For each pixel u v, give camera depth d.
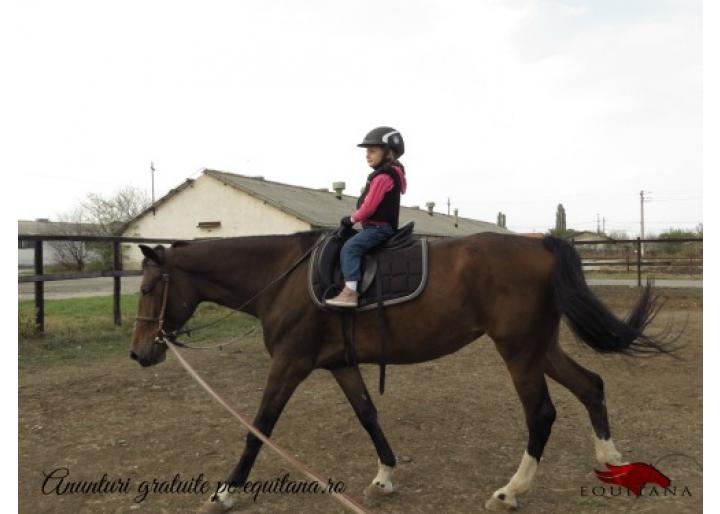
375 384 5.83
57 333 8.32
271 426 3.31
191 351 7.61
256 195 19.69
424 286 3.24
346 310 3.31
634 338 3.21
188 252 3.70
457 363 6.84
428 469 3.67
